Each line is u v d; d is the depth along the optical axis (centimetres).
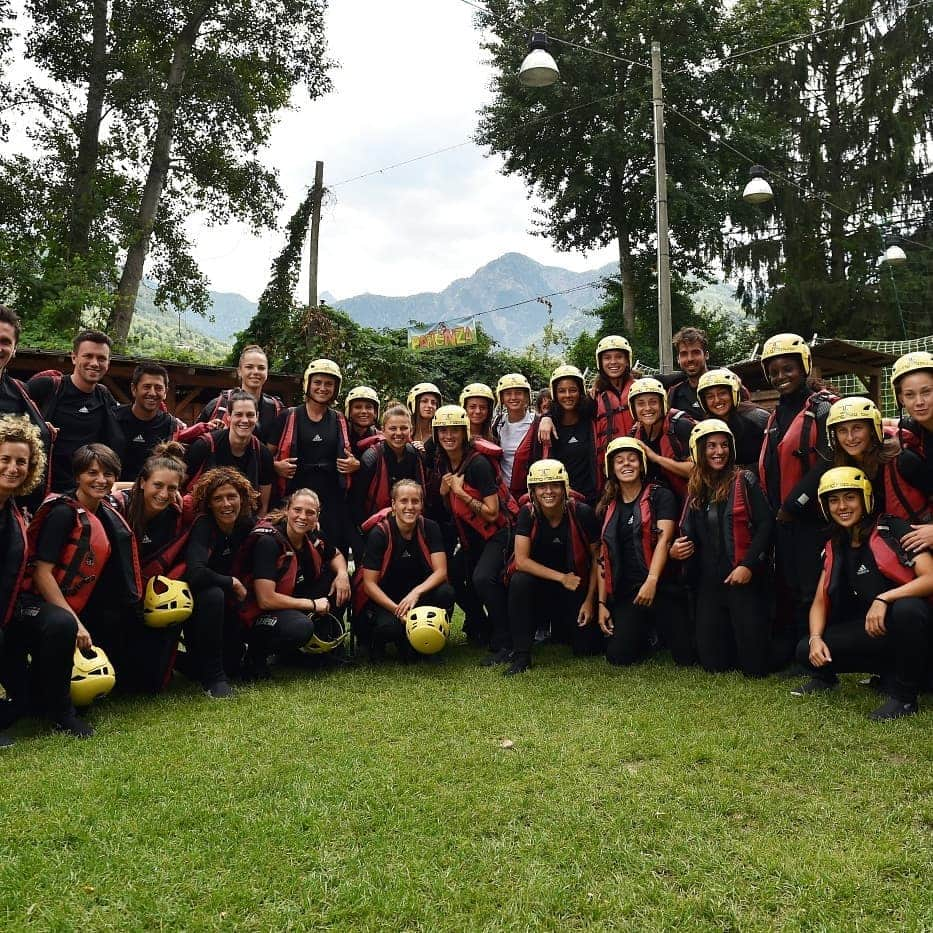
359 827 364
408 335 2331
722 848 341
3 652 480
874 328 2962
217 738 477
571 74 2948
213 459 649
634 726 485
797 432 582
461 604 747
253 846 346
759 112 3053
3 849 340
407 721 505
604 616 645
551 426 720
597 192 3191
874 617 493
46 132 2405
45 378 627
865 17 3083
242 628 623
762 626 582
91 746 462
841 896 304
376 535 670
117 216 2381
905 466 515
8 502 480
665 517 629
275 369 2144
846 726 472
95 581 527
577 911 302
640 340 3431
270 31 2559
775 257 3111
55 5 2320
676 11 2803
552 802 387
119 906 303
